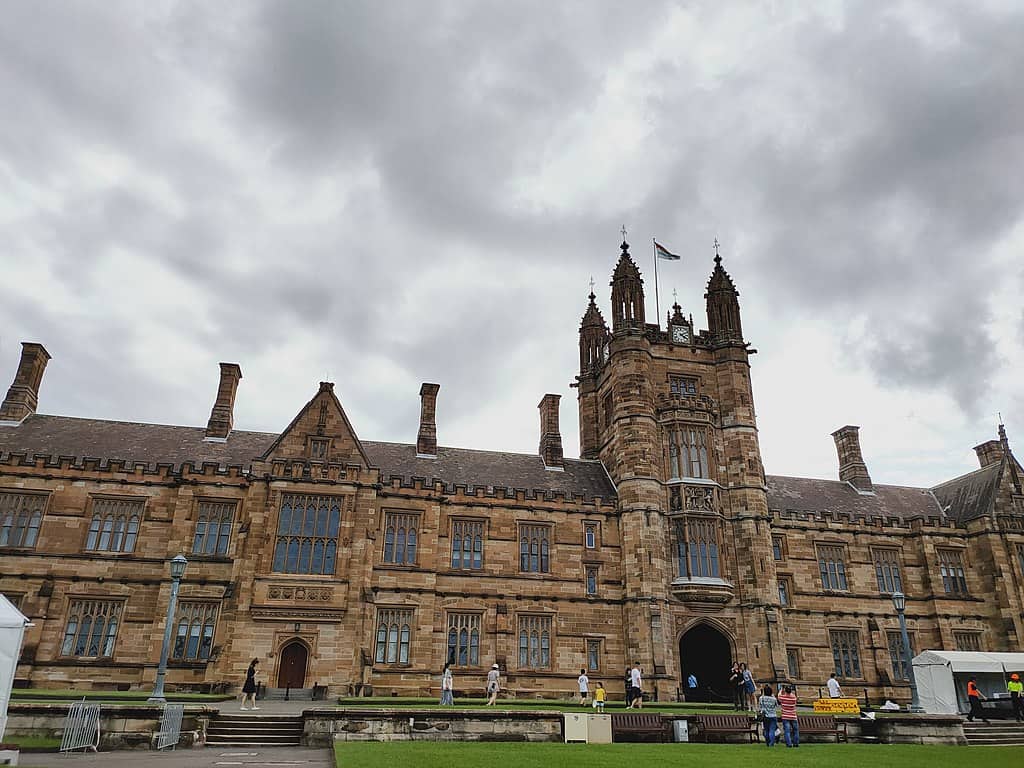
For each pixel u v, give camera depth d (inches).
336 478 1619.1
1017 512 2044.8
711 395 2030.0
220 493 1626.5
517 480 1932.8
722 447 1958.7
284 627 1481.3
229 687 1414.9
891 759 858.1
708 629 1801.2
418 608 1626.5
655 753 863.1
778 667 1716.3
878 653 1891.0
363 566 1566.2
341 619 1508.4
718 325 2112.5
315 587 1521.9
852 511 2161.7
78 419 1833.2
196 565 1556.3
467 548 1728.6
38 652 1455.5
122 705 943.0
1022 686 1590.8
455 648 1636.3
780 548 1947.6
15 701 1065.5
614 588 1768.0
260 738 987.3
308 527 1578.5
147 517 1590.8
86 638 1494.8
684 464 1916.8
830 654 1870.1
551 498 1815.9
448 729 1009.5
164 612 1515.7
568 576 1753.2
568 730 1031.6
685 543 1812.3
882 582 1988.2
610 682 1675.7
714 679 1839.3
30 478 1568.7
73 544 1542.8
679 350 2063.2
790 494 2180.1
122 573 1540.4
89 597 1513.3
